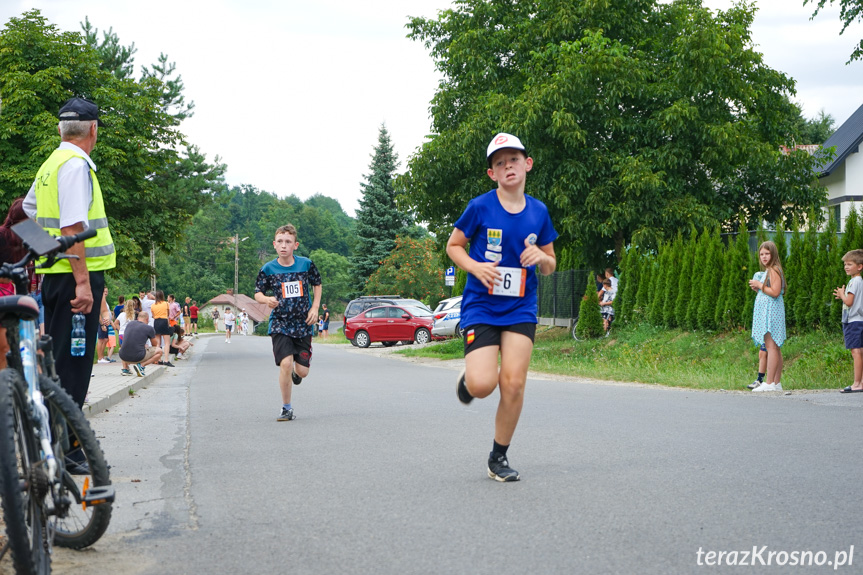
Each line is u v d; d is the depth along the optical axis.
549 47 23.70
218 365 21.36
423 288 58.25
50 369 3.78
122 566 3.42
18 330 3.36
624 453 5.96
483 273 4.84
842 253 14.48
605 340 20.52
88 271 5.43
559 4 24.45
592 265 24.62
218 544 3.74
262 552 3.61
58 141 24.16
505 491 4.75
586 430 7.18
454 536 3.81
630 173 21.67
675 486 4.81
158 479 5.33
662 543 3.65
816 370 12.55
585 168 22.36
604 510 4.25
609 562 3.39
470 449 6.30
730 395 10.50
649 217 22.14
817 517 4.07
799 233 15.91
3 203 24.47
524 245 4.96
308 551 3.61
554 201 22.86
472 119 24.33
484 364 4.92
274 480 5.22
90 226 5.41
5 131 24.44
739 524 3.95
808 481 4.91
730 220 25.70
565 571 3.29
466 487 4.88
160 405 10.61
